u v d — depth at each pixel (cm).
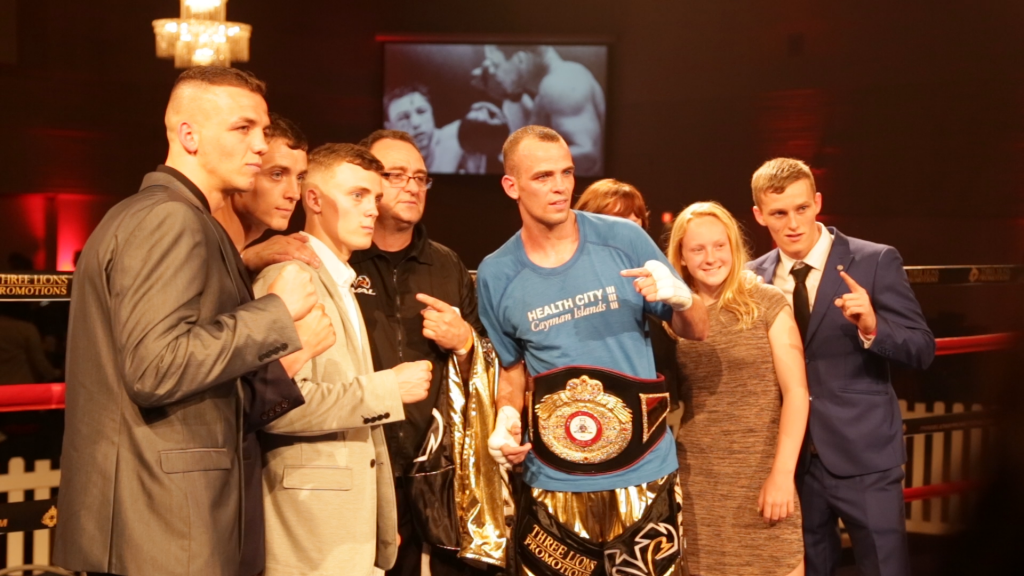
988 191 841
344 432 213
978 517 357
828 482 282
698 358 270
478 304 259
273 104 1050
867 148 927
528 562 248
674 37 1037
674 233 271
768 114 993
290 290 178
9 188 944
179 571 169
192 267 170
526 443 248
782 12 973
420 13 1073
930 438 397
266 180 235
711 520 267
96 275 171
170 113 184
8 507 261
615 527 240
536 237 243
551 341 242
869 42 921
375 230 260
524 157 235
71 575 292
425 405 254
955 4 854
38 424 296
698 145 1037
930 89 878
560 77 1041
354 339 220
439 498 250
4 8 928
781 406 268
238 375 171
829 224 959
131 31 978
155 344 162
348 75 1073
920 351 271
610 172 1071
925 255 888
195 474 173
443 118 1053
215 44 651
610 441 239
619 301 240
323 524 208
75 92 962
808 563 290
